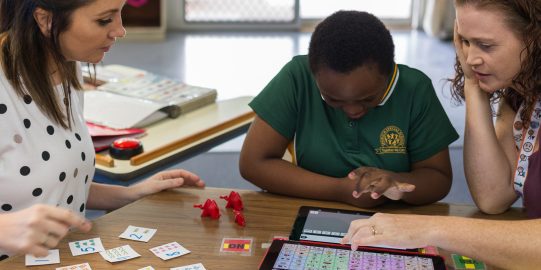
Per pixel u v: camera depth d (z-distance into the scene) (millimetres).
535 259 1181
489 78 1338
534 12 1234
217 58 5430
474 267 1274
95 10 1319
